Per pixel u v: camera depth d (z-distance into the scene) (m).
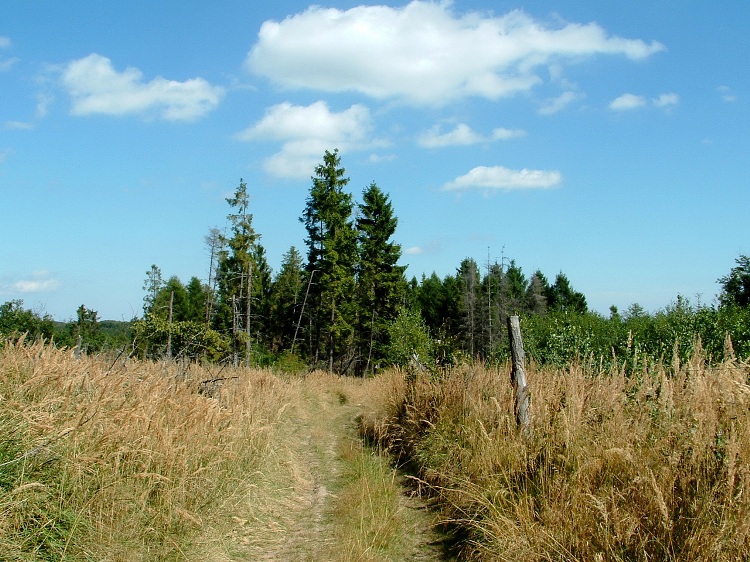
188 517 5.28
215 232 37.31
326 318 39.09
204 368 13.30
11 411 4.83
